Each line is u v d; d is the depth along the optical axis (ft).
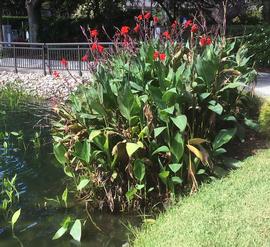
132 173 16.92
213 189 15.30
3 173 22.02
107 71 19.08
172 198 16.47
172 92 16.26
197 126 17.95
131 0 74.54
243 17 72.02
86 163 17.78
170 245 12.23
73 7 82.58
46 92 43.47
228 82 19.01
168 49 19.77
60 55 47.44
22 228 16.52
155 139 17.13
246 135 19.97
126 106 16.76
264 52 39.99
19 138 27.30
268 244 11.39
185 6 57.77
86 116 17.38
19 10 100.37
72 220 16.94
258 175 15.66
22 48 51.37
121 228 16.11
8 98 43.29
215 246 11.66
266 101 22.25
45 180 21.04
